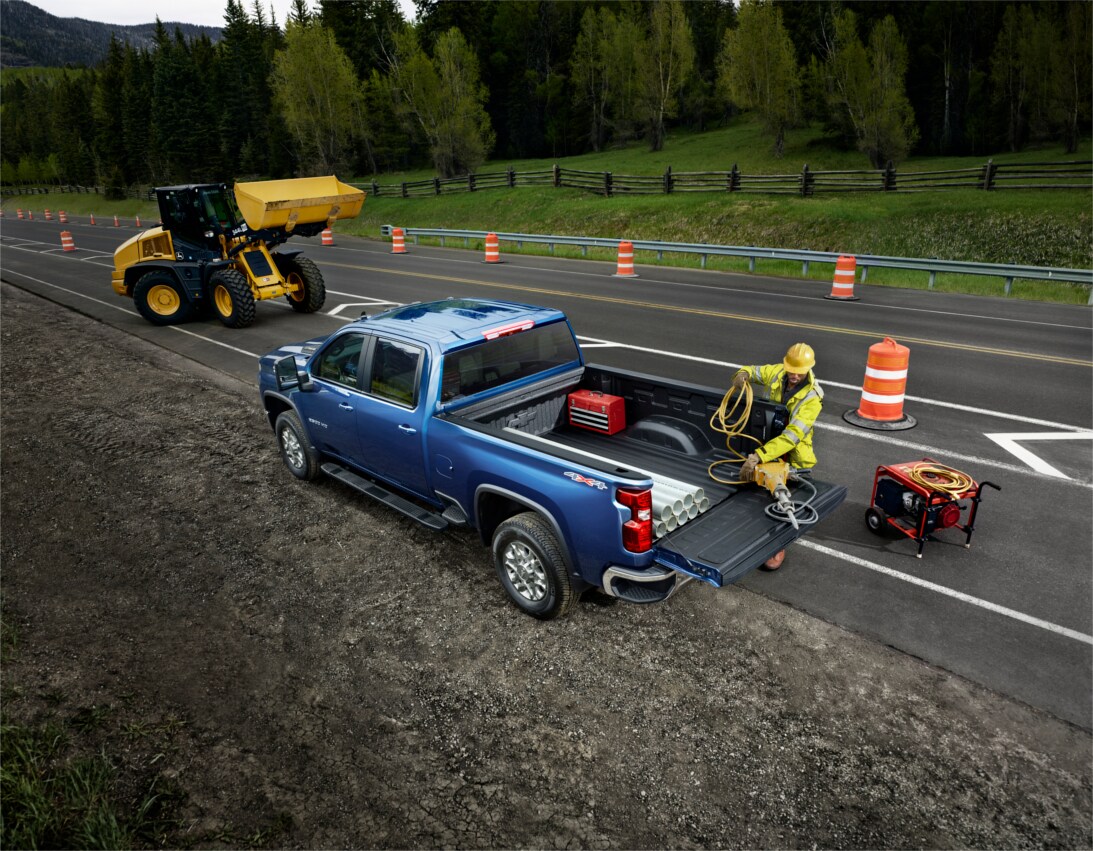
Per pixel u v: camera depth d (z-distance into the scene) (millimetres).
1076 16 42812
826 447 7742
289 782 3553
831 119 50469
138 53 96438
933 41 56438
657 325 13797
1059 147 47312
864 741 3715
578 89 71750
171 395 10500
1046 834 3172
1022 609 4820
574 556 4355
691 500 4355
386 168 73500
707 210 30766
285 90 61656
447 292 18281
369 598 5168
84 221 58031
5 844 3213
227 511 6652
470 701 4086
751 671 4266
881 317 14227
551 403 5984
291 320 15539
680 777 3518
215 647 4668
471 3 78000
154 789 3529
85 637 4816
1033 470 6992
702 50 81188
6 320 16969
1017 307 15234
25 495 7195
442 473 5141
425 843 3193
